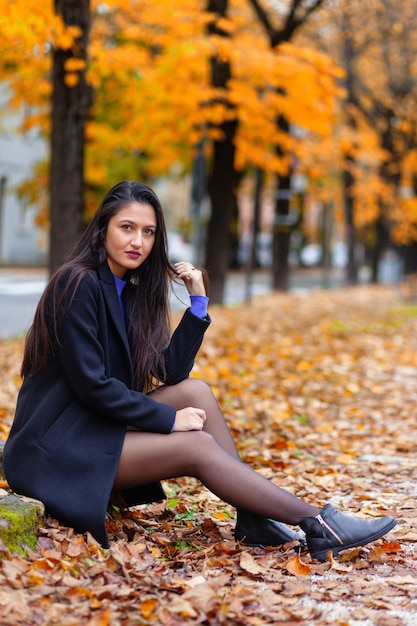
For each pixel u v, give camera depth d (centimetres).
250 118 1825
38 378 436
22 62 1427
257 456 681
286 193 2830
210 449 432
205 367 1080
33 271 3325
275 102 1770
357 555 436
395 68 2833
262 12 1911
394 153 3041
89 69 1322
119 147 2372
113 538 450
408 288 2767
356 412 905
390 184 3067
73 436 426
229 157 1916
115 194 446
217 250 1952
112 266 452
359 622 358
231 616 351
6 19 941
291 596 385
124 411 425
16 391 888
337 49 2717
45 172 2555
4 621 331
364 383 1074
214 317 1728
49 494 416
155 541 456
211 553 437
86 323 427
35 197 2600
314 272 5353
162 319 468
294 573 411
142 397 432
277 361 1203
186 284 478
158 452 428
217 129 1883
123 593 366
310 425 838
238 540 452
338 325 1700
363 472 652
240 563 412
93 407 426
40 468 422
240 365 1145
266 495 431
